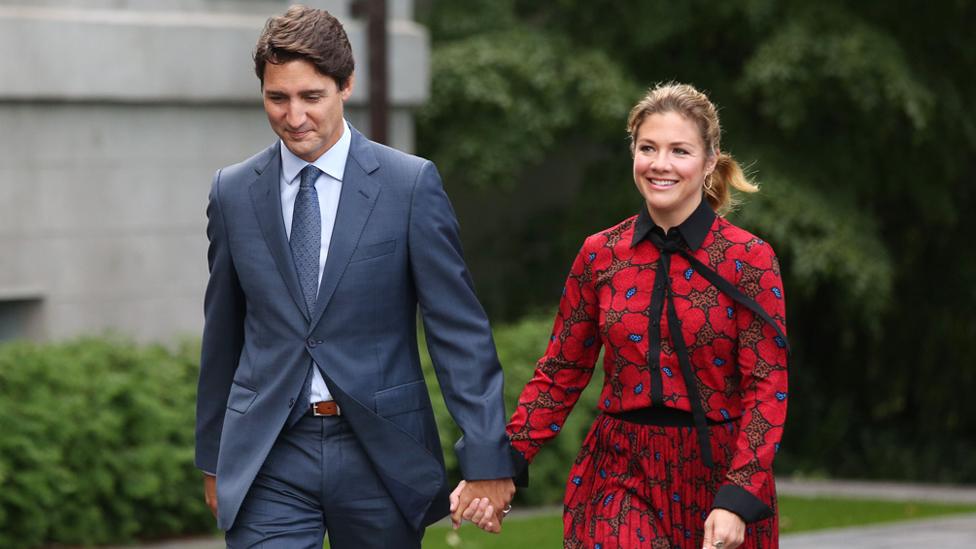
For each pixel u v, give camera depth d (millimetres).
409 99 43750
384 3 38844
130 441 31141
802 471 59719
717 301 14727
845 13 52438
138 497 30688
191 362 34812
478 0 54875
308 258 15188
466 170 53375
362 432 15000
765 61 50812
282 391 15047
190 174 39469
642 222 15133
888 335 64125
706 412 14812
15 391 29766
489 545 30484
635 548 14805
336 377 14953
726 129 55281
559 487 38344
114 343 34312
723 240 14828
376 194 15227
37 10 35938
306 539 15117
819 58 51188
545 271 59875
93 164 37281
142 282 38312
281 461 15164
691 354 14781
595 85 51500
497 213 62562
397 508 15305
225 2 40281
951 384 63531
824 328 63281
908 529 33438
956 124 56781
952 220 59094
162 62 38469
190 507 31828
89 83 36812
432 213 15320
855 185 55875
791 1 52250
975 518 35906
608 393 15336
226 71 40031
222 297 15695
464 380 15305
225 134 40406
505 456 15250
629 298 15016
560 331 15820
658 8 53438
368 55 38938
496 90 50812
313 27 14617
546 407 15930
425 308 15383
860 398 65875
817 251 51594
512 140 51938
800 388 63094
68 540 29859
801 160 55188
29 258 36000
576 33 55281
